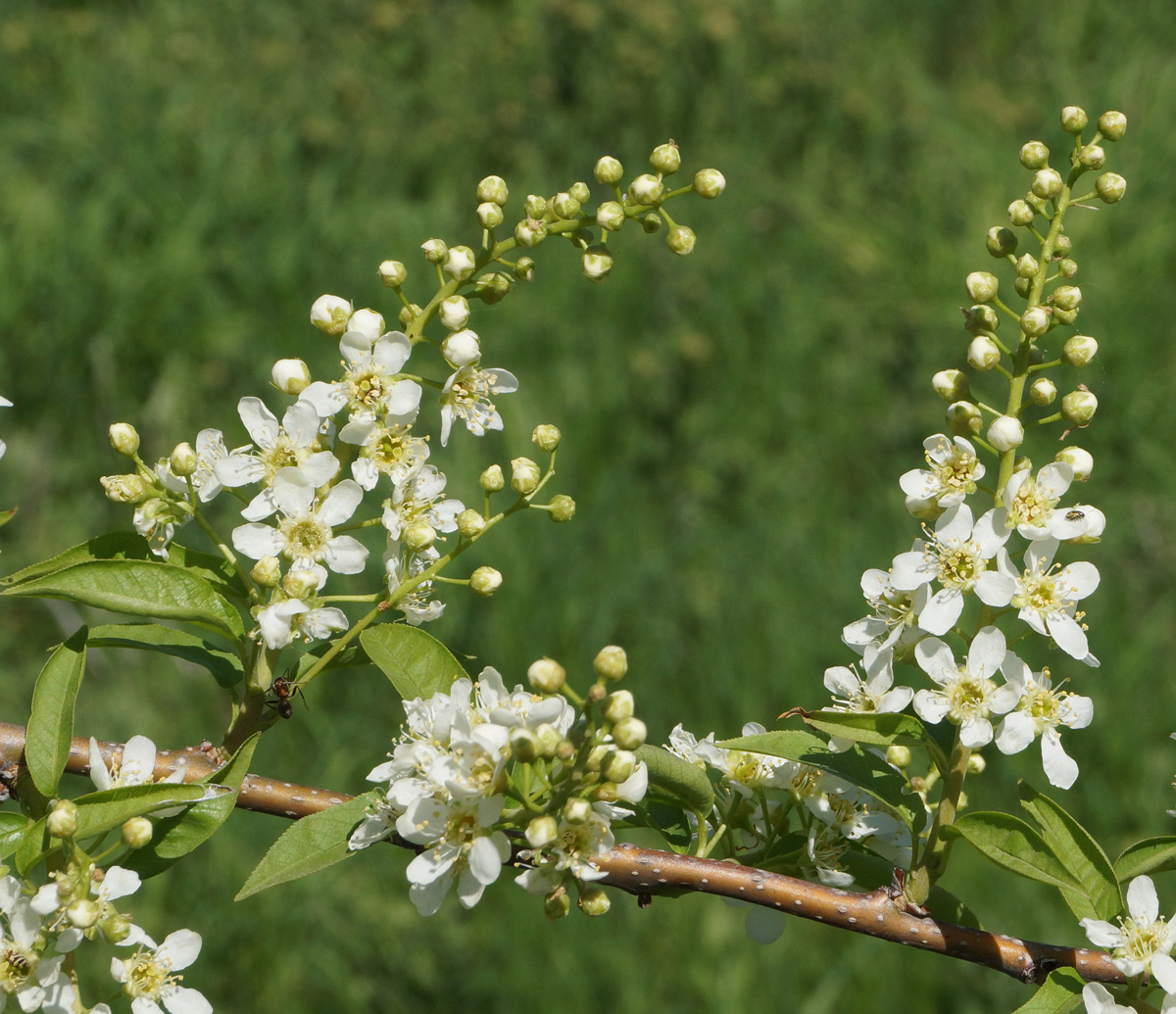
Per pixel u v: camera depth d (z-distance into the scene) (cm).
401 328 891
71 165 923
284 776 706
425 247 254
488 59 1111
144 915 650
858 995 641
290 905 670
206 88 1015
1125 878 226
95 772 230
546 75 1104
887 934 235
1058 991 210
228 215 912
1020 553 226
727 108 1098
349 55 1091
